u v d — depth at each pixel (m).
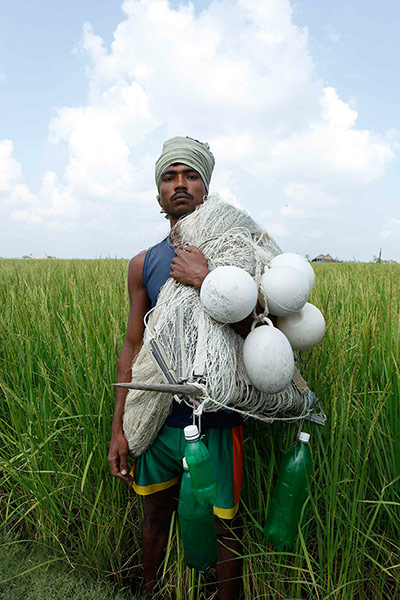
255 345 1.41
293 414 1.77
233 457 1.82
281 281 1.45
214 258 1.62
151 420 1.81
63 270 7.77
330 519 1.79
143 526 2.07
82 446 2.40
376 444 1.96
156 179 2.11
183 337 1.52
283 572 1.97
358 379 2.12
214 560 1.76
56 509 2.22
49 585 2.08
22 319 3.32
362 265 9.20
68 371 2.57
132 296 2.03
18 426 2.46
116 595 2.11
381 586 1.85
